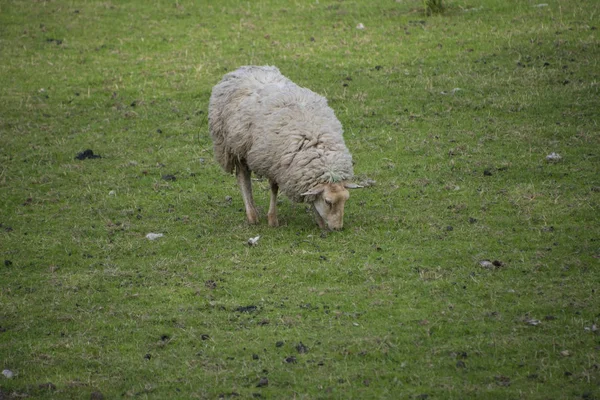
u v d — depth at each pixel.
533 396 16.14
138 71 42.75
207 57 43.88
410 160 30.86
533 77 37.28
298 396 16.86
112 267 23.84
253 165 24.92
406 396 16.55
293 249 24.08
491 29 44.19
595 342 17.95
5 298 22.08
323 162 23.69
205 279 22.66
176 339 19.52
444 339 18.69
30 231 26.81
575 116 33.03
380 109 35.94
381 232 24.89
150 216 27.80
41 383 17.80
